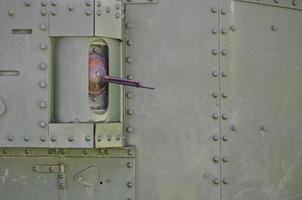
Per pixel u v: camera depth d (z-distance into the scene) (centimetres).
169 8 491
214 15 496
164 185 486
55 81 458
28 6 452
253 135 507
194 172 490
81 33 449
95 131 448
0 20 454
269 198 515
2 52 454
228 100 498
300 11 539
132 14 488
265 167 512
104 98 467
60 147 448
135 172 482
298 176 530
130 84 457
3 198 482
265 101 513
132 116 486
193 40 492
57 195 478
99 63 462
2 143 453
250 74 507
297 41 534
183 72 490
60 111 456
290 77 528
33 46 451
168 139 488
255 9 512
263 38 515
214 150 494
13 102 453
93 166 477
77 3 449
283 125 523
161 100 488
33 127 450
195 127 491
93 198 477
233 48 501
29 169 480
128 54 487
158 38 489
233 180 498
